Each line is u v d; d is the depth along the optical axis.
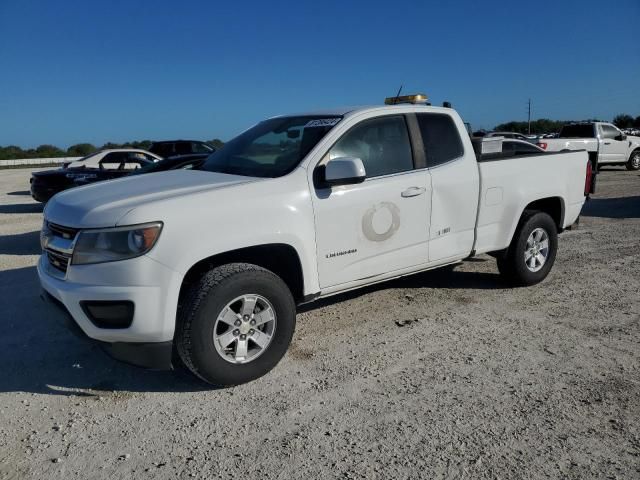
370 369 4.08
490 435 3.21
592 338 4.61
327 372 4.04
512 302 5.54
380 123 4.64
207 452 3.09
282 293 3.89
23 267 7.33
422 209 4.77
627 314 5.16
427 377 3.94
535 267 5.98
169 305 3.48
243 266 3.76
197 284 3.62
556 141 20.22
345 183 4.07
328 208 4.17
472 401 3.59
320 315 5.23
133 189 4.02
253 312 3.83
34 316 5.29
